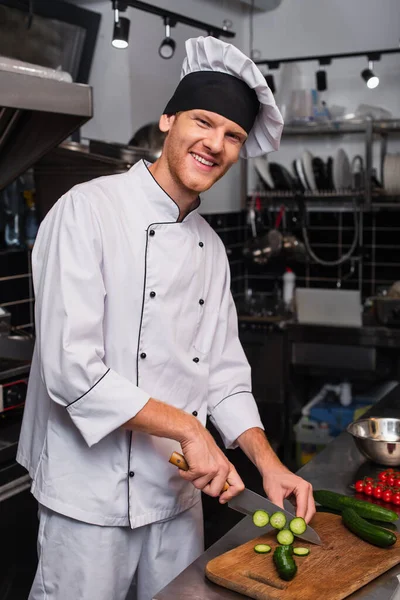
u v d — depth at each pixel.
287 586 1.13
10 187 2.85
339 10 4.18
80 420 1.33
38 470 1.52
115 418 1.31
